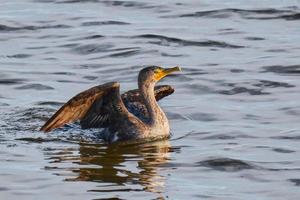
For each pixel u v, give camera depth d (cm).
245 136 1656
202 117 1777
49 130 1652
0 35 2375
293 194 1384
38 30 2400
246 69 2056
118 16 2484
